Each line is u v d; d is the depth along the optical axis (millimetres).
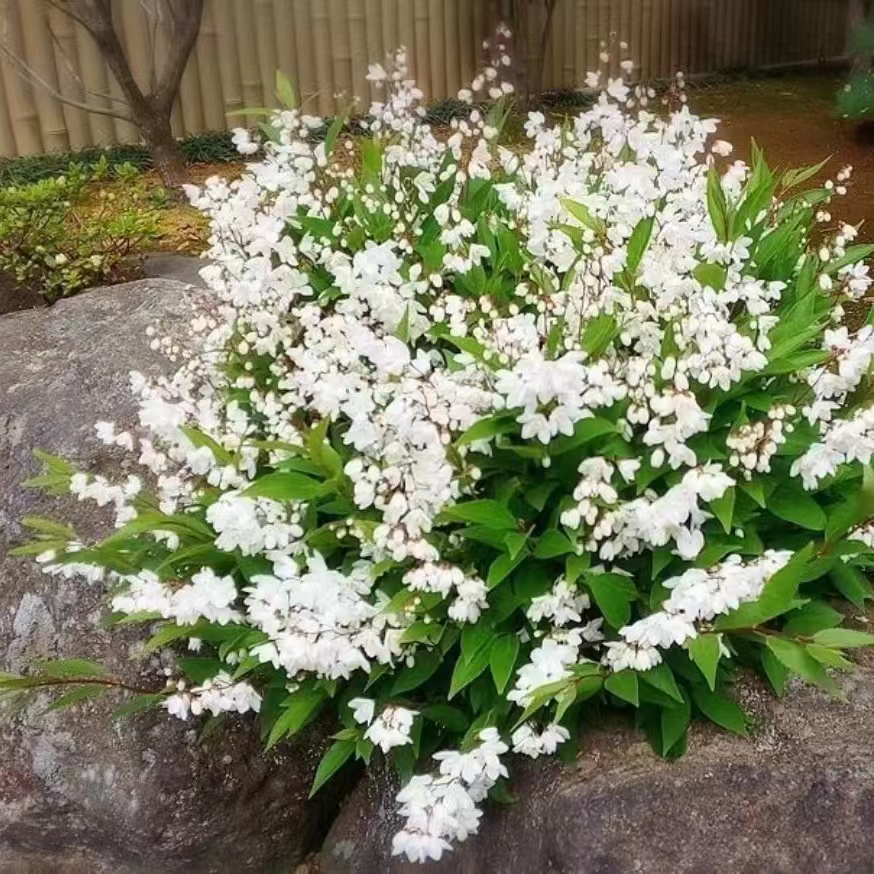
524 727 2104
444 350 2576
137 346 3625
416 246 2820
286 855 2805
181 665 2516
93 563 2520
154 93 6910
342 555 2496
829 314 2752
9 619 2990
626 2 10680
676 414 2047
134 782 2686
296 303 3064
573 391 1927
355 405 2176
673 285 2395
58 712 2807
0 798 2832
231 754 2734
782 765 2145
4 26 7375
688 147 3109
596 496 2059
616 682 2084
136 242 5227
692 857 2035
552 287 2600
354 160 3520
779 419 2115
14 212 4965
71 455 3180
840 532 2158
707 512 2121
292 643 2047
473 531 2158
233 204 2891
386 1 8922
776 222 3203
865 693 2305
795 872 2010
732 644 2348
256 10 8320
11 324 3951
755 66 12266
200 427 2549
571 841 2109
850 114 7699
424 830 2004
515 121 7246
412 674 2297
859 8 9008
